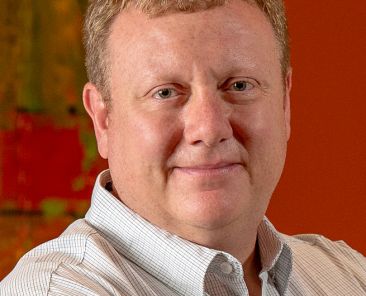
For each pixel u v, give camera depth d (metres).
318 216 3.23
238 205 1.44
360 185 3.21
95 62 1.53
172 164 1.43
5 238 2.89
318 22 3.20
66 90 2.97
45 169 2.94
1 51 2.91
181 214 1.44
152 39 1.41
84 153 2.98
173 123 1.42
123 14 1.46
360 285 1.77
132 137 1.45
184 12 1.41
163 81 1.41
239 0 1.45
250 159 1.45
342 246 1.85
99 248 1.46
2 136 2.89
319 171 3.22
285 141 1.54
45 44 2.96
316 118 3.21
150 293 1.45
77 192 2.97
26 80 2.93
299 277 1.68
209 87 1.41
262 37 1.47
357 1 3.20
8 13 2.92
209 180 1.42
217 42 1.41
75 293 1.38
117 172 1.52
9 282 1.46
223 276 1.47
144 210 1.49
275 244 1.58
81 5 2.98
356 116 3.20
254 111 1.45
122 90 1.46
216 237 1.46
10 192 2.89
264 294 1.57
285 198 3.24
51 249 1.52
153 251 1.48
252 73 1.44
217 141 1.41
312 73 3.20
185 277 1.46
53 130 2.95
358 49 3.19
